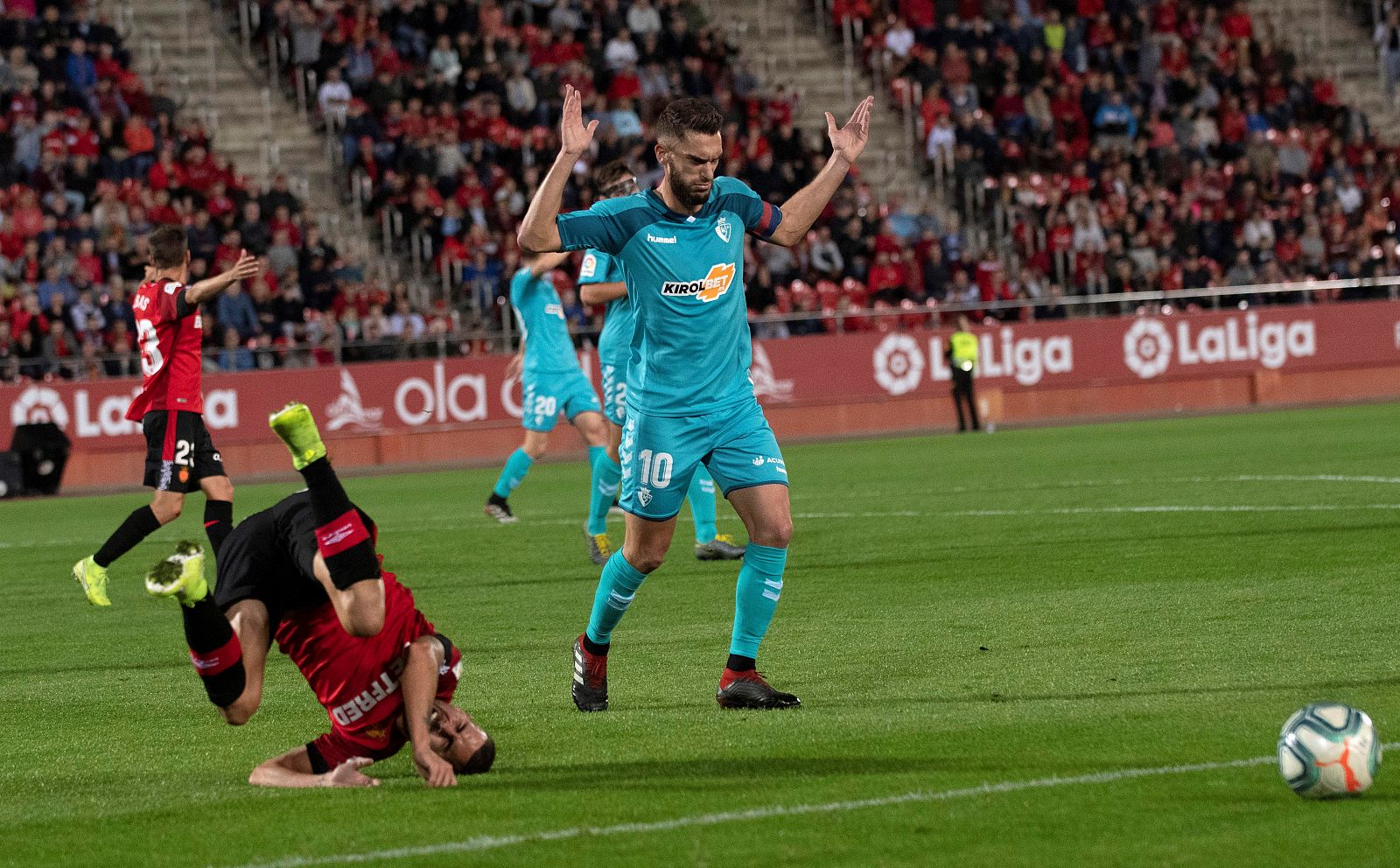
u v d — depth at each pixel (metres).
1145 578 30.94
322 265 83.25
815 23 109.06
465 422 83.44
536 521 48.81
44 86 83.06
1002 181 100.31
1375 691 20.16
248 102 95.00
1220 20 111.31
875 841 14.42
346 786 17.22
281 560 17.03
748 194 21.36
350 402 81.12
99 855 15.05
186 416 32.47
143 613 32.72
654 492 20.83
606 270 35.44
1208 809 14.99
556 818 15.60
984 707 20.19
